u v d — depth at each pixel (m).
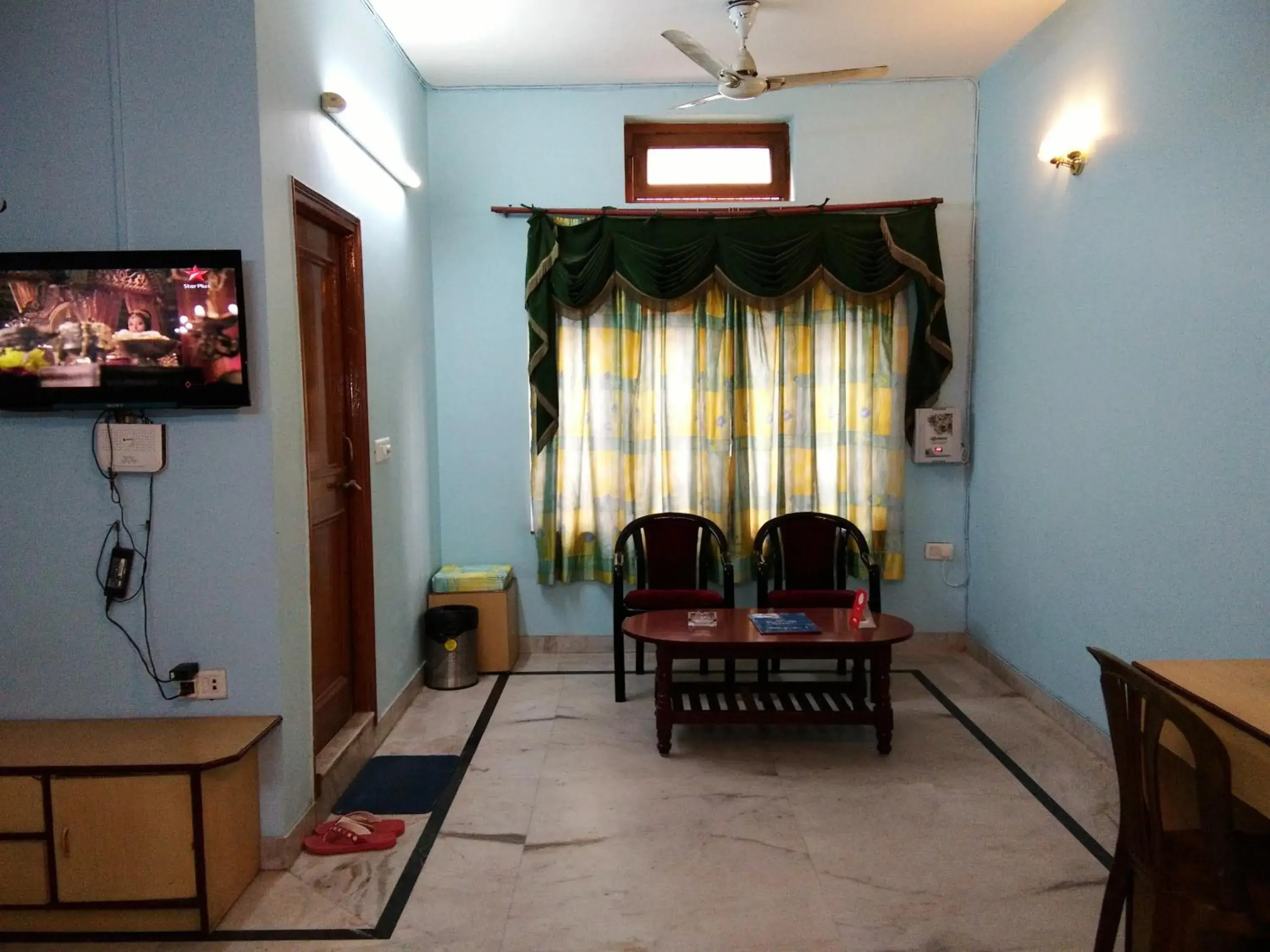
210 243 2.51
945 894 2.49
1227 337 2.64
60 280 2.42
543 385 4.54
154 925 2.37
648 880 2.58
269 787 2.64
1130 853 1.87
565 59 4.20
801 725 3.79
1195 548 2.80
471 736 3.69
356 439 3.44
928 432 4.62
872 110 4.57
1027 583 4.04
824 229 4.49
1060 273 3.69
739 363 4.60
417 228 4.34
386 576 3.73
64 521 2.59
